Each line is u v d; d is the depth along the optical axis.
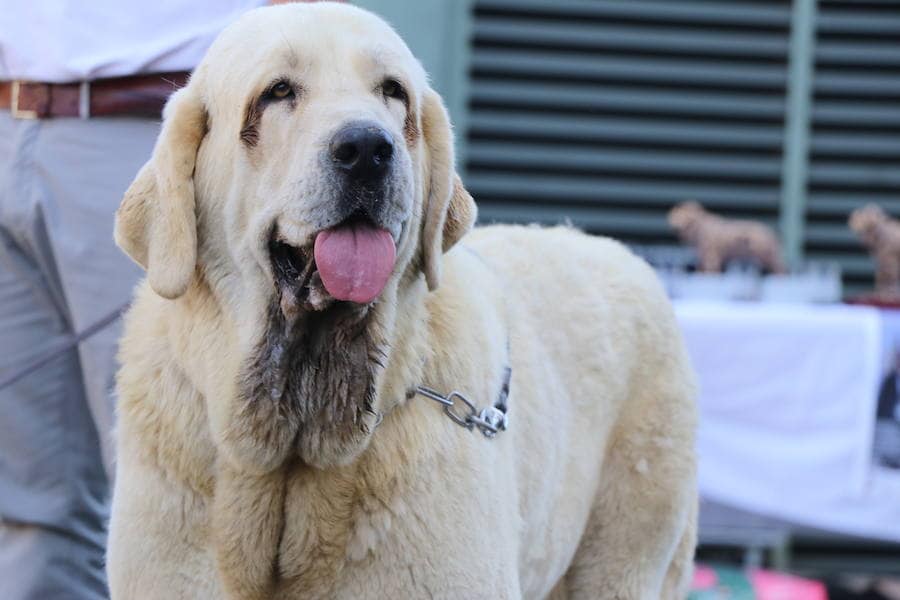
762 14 11.36
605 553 5.08
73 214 5.03
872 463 7.26
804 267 9.82
